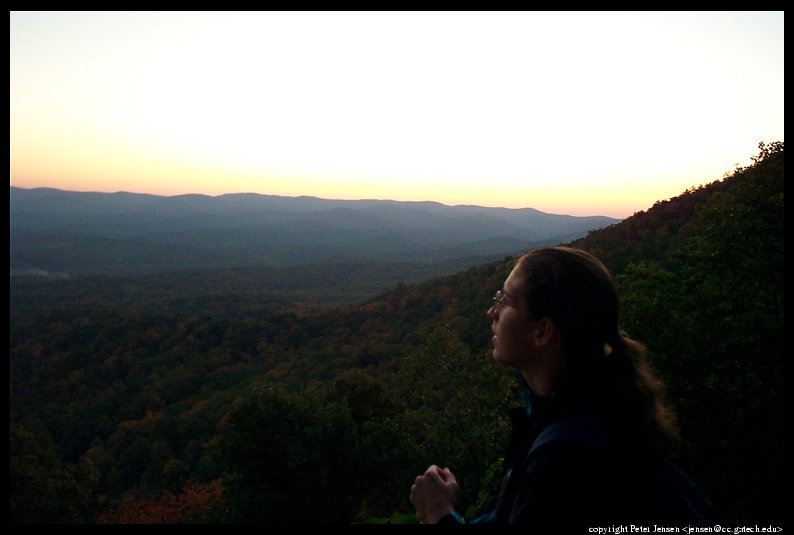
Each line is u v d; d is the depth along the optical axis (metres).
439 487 1.07
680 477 0.96
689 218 35.09
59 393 46.34
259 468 14.92
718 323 7.90
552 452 0.83
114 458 31.47
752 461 7.04
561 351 0.95
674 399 7.68
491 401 12.84
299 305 125.56
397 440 15.01
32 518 9.25
